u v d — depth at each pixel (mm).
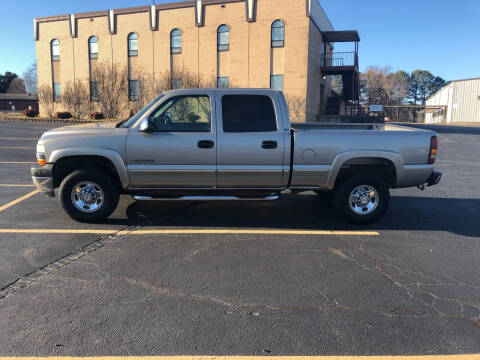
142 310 3336
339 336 3008
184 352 2787
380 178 5789
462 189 8969
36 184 5570
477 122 50812
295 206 7023
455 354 2814
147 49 31375
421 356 2787
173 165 5465
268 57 27906
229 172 5508
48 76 36094
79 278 3930
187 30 29812
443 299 3625
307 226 5828
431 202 7590
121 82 32531
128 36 31953
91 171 5586
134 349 2807
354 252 4785
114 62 32781
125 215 6242
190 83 29938
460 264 4469
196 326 3109
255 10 27766
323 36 31469
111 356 2729
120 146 5406
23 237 5125
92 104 34594
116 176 5816
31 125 28531
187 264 4328
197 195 5734
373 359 2752
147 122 5188
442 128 31266
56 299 3498
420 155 5684
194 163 5465
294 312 3350
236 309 3381
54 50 35500
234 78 29016
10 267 4168
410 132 5648
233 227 5711
